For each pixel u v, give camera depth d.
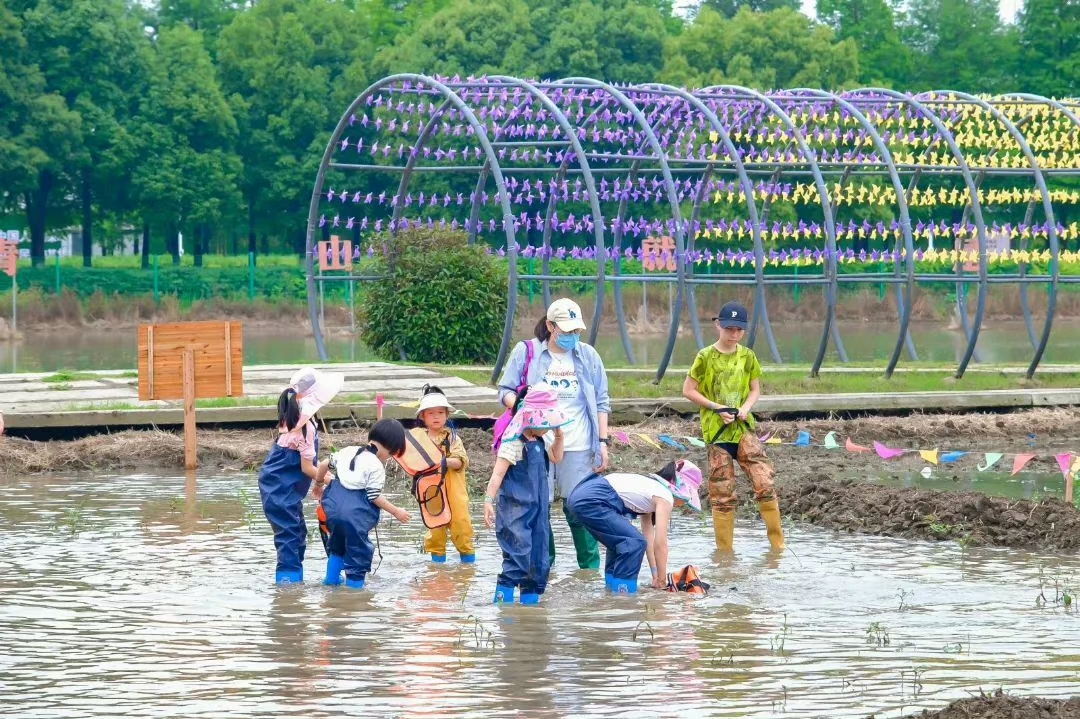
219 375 24.83
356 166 38.56
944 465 25.56
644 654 12.84
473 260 38.56
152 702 11.34
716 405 18.16
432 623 14.01
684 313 69.00
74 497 21.48
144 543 17.86
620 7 87.19
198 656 12.71
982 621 14.09
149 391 24.47
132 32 88.75
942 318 73.56
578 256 39.66
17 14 83.88
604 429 16.33
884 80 96.19
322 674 12.14
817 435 28.73
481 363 38.84
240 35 93.81
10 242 65.50
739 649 13.02
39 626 13.74
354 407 28.28
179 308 77.50
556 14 88.19
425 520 16.84
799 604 14.90
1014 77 98.06
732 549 18.14
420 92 35.12
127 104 87.94
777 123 42.38
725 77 82.31
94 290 80.25
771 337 40.12
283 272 83.50
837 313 73.44
